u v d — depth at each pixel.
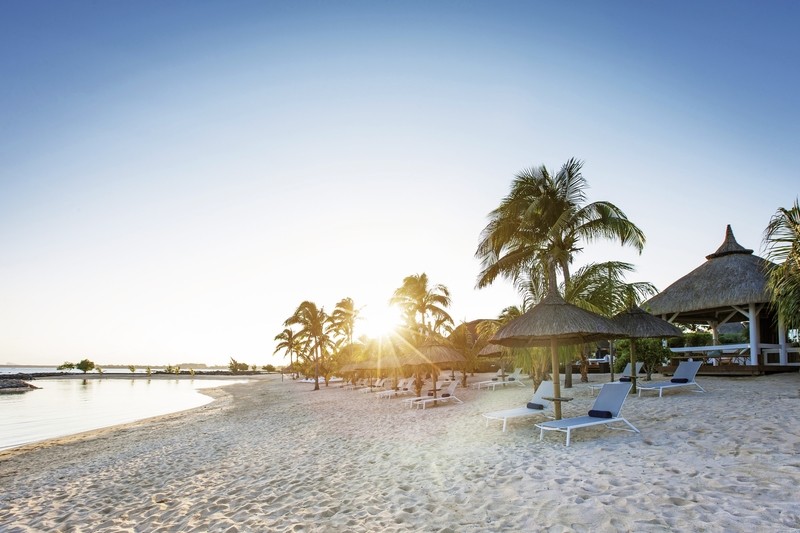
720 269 16.70
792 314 10.55
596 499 4.81
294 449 10.00
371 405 18.23
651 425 8.05
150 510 6.52
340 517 5.34
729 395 10.61
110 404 33.75
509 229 16.75
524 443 7.92
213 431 15.02
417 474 6.78
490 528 4.50
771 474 4.93
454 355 16.53
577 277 14.89
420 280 32.00
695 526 3.94
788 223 10.34
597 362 25.12
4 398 40.94
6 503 8.05
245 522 5.52
